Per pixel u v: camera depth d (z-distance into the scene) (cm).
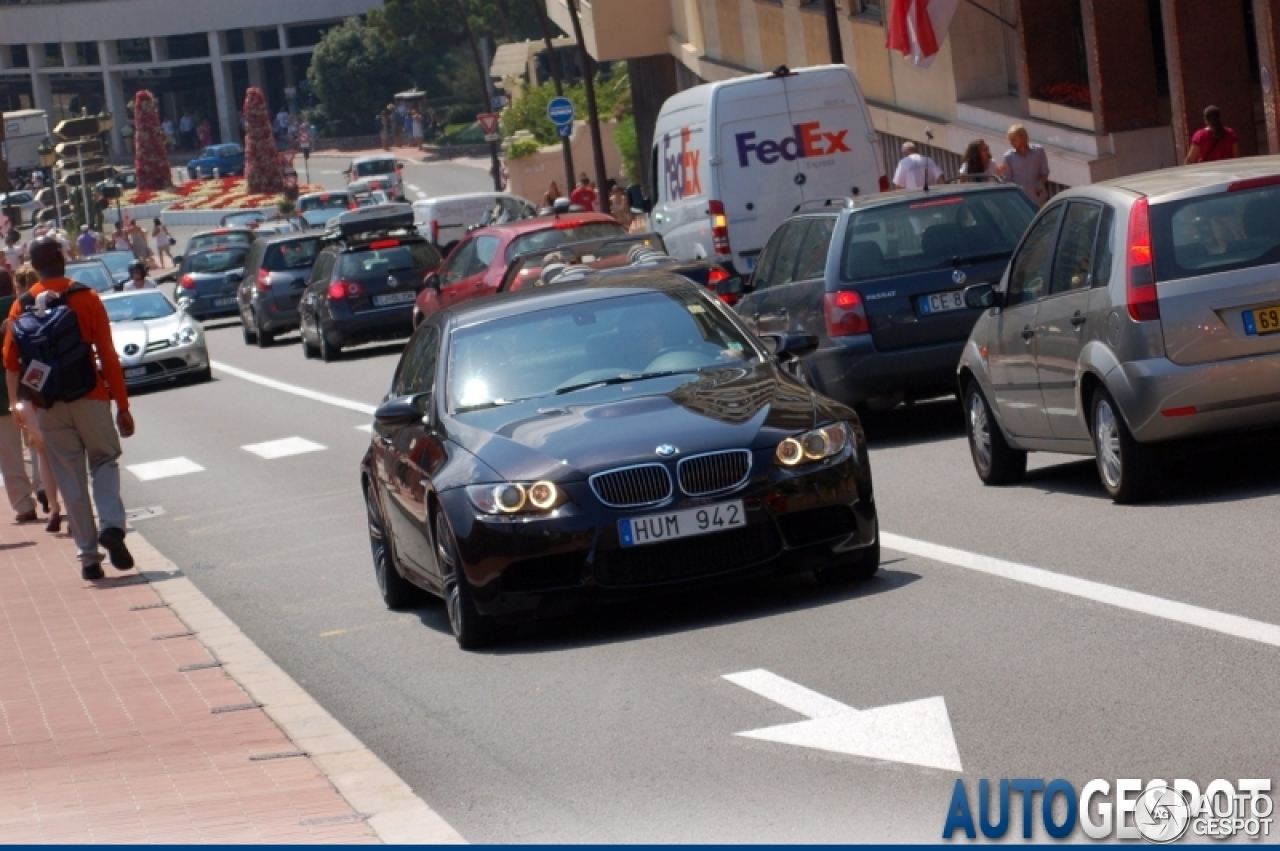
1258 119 3303
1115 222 1452
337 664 1291
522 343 1391
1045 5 4078
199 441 3150
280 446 2916
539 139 10350
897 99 4969
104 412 1747
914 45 3894
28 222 14588
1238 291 1390
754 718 977
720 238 2897
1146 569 1216
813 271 2089
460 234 6456
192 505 2391
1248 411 1396
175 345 4294
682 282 1466
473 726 1051
